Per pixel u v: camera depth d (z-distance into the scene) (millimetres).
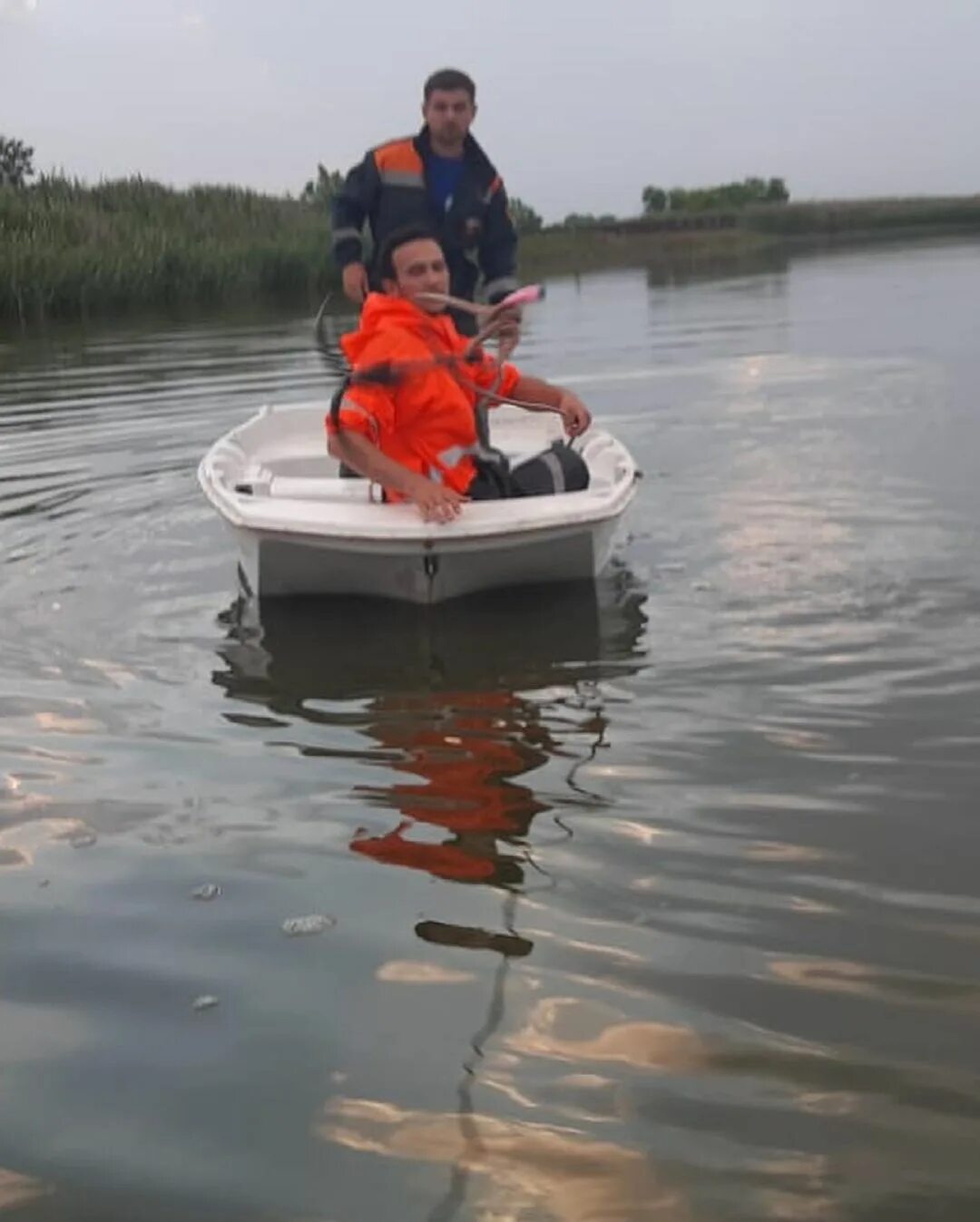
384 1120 1872
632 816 2779
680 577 4598
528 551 4289
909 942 2260
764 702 3385
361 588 4453
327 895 2502
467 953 2283
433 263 4566
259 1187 1753
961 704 3297
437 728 3314
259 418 6039
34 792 2996
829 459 6461
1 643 4086
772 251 33562
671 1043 2014
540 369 10383
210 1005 2162
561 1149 1801
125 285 17156
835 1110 1850
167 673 3799
